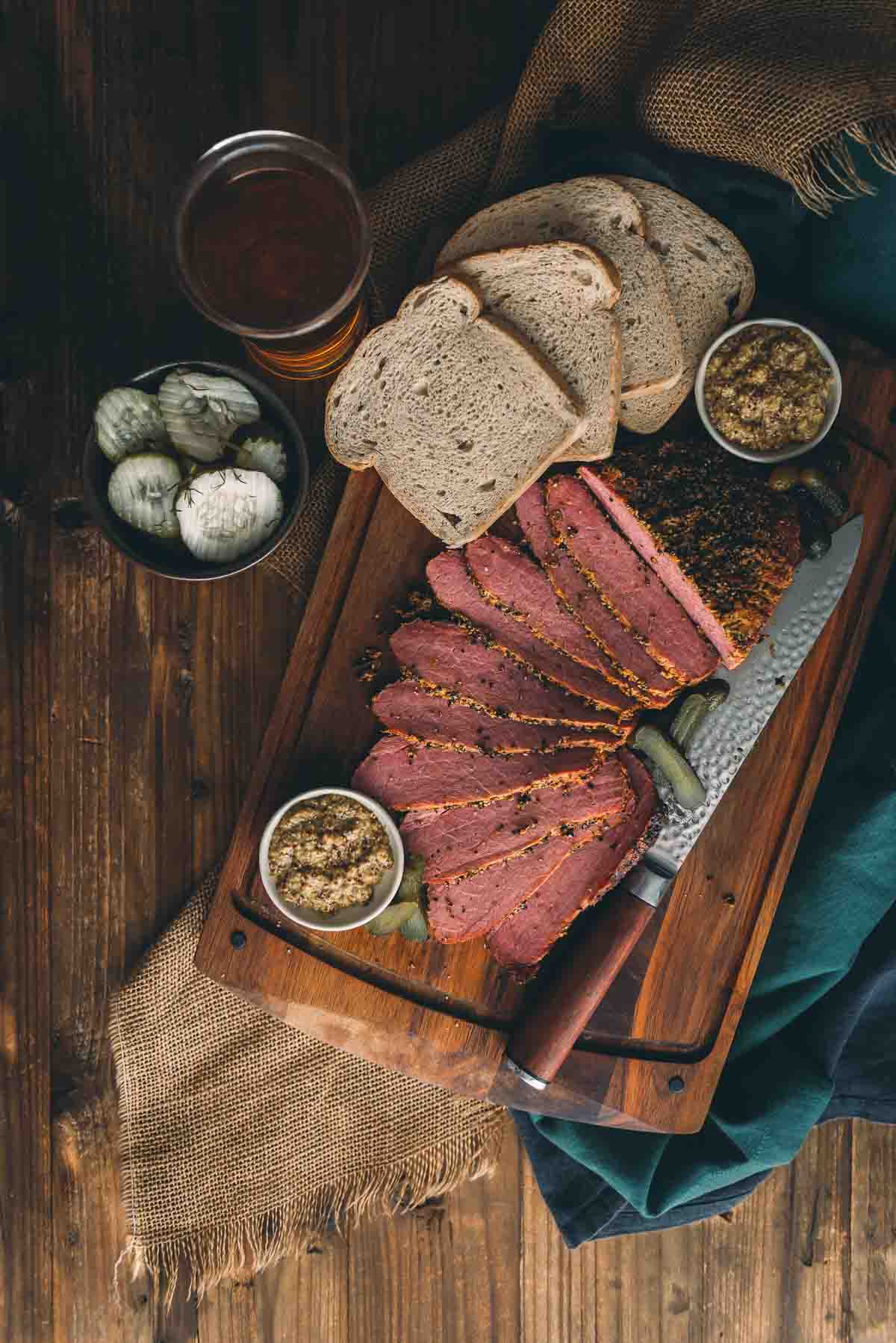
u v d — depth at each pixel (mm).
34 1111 1049
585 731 967
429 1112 1049
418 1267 1074
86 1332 1059
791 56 932
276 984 981
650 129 964
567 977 959
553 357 949
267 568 1019
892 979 1036
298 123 1017
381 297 997
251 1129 1047
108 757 1034
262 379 1013
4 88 1008
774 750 985
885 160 918
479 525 967
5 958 1041
